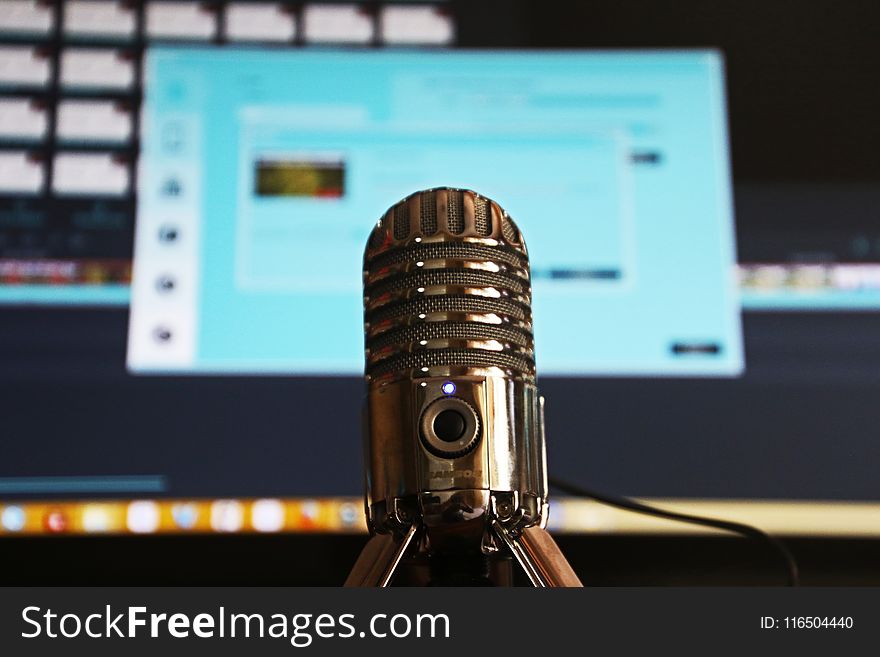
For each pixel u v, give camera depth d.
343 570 1.27
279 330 1.36
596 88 1.49
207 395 1.33
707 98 1.50
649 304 1.39
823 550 1.29
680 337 1.37
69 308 1.35
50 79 1.46
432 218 0.56
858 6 1.58
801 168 1.46
